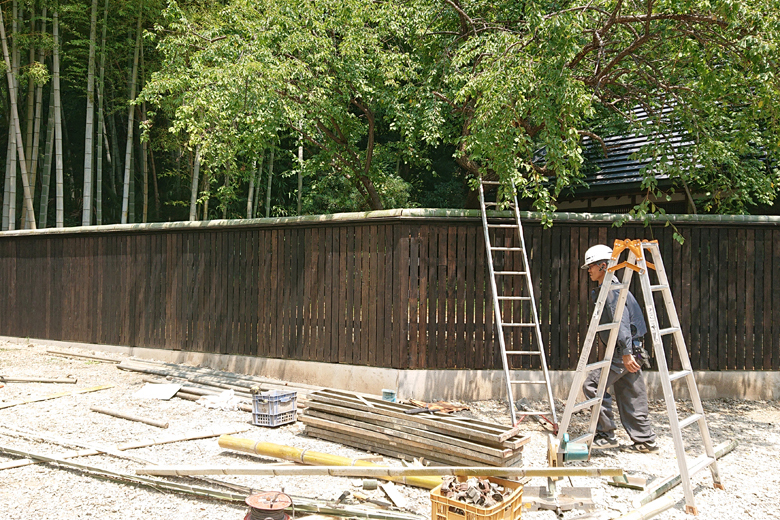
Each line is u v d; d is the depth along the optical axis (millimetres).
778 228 7484
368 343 7297
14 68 12281
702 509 4176
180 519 3906
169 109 11922
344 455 5242
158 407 6855
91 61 12266
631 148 10297
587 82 7617
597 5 6832
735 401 7266
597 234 7324
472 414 6551
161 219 18750
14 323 11242
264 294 8273
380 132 12070
